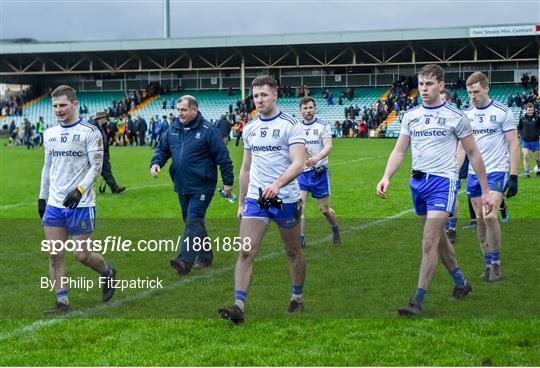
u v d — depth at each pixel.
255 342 6.34
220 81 61.34
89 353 6.15
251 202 7.11
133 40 57.03
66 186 7.65
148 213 14.95
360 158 29.06
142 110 57.53
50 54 59.72
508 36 49.91
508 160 8.93
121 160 30.50
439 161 7.35
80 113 57.25
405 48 54.88
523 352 5.91
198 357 5.96
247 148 7.32
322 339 6.38
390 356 5.88
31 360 5.98
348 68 58.81
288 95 57.50
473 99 8.98
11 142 49.72
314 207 15.17
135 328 6.87
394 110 51.38
